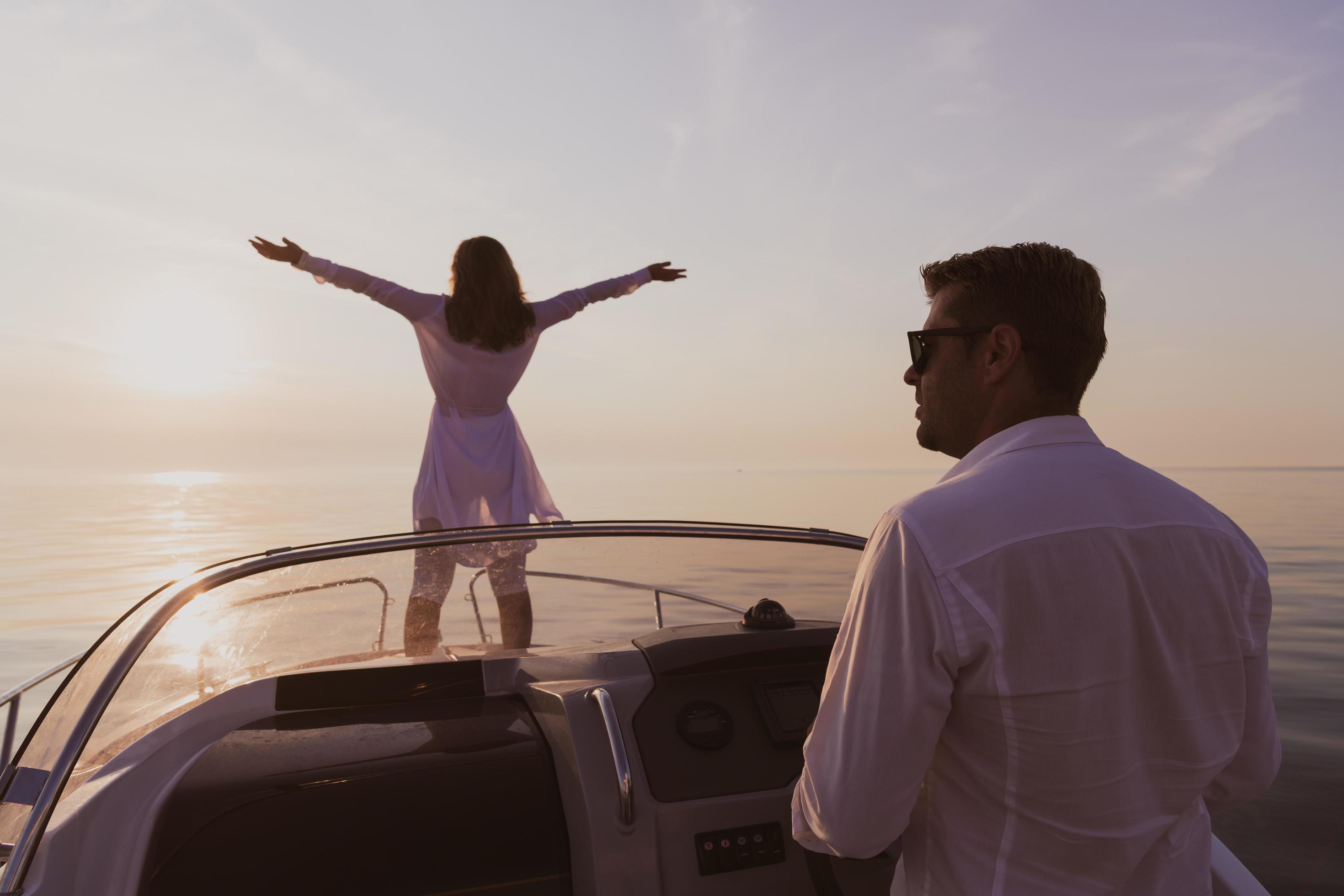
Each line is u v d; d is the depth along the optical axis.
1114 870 0.72
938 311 0.88
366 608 1.43
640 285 2.75
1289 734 6.41
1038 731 0.70
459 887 1.25
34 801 1.04
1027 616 0.70
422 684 1.49
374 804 1.30
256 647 1.41
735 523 1.66
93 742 1.12
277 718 1.43
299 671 1.44
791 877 1.24
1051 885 0.72
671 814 1.24
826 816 0.75
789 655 1.40
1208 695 0.75
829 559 1.66
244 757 1.35
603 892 1.21
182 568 30.23
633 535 1.58
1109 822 0.71
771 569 1.62
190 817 1.25
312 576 1.38
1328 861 3.03
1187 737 0.73
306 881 1.22
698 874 1.23
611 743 1.23
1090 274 0.82
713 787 1.27
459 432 2.40
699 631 1.46
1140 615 0.72
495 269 2.38
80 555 36.22
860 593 0.77
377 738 1.41
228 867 1.21
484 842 1.29
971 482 0.76
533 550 1.52
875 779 0.72
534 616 1.52
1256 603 0.79
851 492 138.00
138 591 23.22
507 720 1.47
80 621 16.91
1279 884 2.89
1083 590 0.70
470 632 1.50
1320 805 3.84
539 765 1.39
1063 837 0.71
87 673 1.18
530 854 1.30
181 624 1.26
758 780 1.28
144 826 1.22
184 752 1.35
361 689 1.47
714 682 1.37
